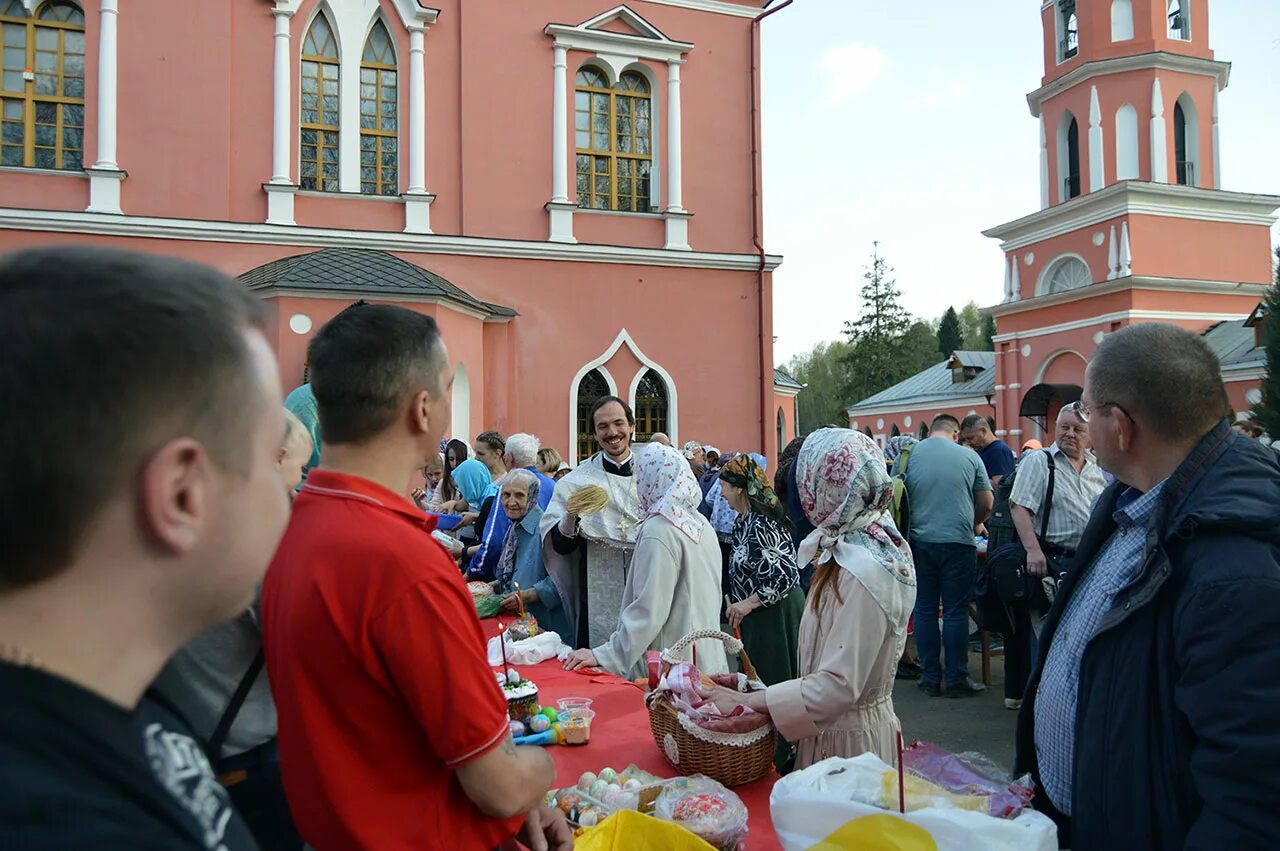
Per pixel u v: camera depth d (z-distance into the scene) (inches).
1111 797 70.5
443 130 570.6
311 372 67.2
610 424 178.7
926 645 253.9
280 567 61.6
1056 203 1152.8
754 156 641.6
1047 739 84.2
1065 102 1143.6
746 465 165.2
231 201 521.7
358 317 67.5
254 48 526.6
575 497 165.5
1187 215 1040.8
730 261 622.2
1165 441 72.4
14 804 23.0
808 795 73.7
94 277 27.9
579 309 590.2
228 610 32.8
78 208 493.0
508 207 580.4
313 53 547.8
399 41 561.0
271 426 33.6
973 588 252.4
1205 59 1073.5
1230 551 64.1
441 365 69.0
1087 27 1112.2
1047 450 210.4
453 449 321.4
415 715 57.1
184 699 66.7
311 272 469.4
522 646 148.6
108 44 494.9
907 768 81.1
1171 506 70.2
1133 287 998.4
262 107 527.8
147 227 498.0
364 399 64.6
